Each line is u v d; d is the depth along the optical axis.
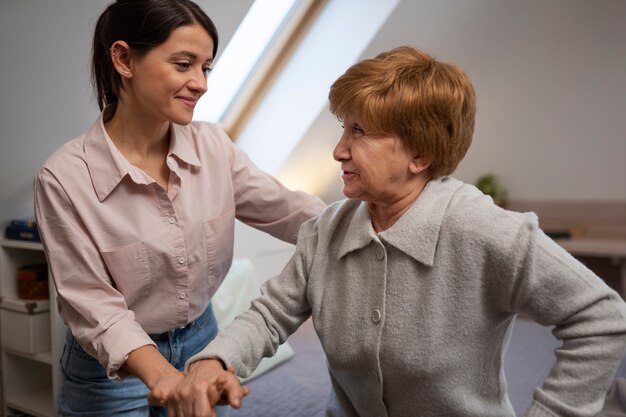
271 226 1.50
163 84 1.13
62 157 1.21
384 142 0.90
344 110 0.92
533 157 3.98
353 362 0.97
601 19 3.55
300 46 3.08
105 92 1.28
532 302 0.88
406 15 2.87
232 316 2.77
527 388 2.44
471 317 0.91
